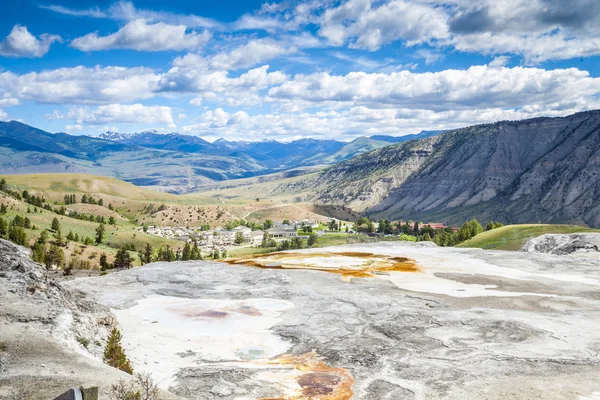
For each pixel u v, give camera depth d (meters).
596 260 70.44
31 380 19.75
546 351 30.55
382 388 25.28
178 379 26.27
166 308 43.72
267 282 56.22
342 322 38.09
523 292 48.97
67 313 30.73
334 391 24.91
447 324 36.88
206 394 24.19
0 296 30.31
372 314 40.31
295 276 59.72
